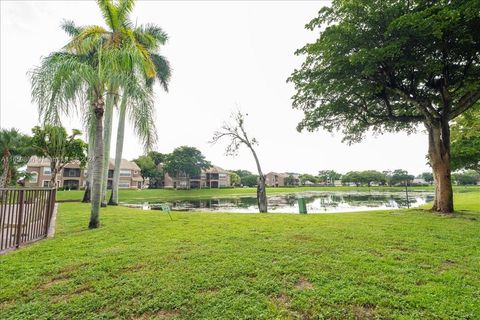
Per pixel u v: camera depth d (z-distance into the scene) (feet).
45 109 21.67
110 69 22.91
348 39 28.02
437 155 33.32
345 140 47.67
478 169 55.47
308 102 37.88
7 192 15.28
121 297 9.40
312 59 33.71
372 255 13.47
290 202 90.22
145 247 15.49
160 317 8.29
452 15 21.48
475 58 27.86
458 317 7.86
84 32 24.58
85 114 24.98
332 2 30.89
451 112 32.04
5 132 66.08
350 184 283.59
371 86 31.91
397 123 41.68
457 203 50.67
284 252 14.10
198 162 184.96
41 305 8.97
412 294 9.20
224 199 114.73
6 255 14.05
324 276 10.79
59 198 87.71
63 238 18.34
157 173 190.39
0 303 9.17
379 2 26.76
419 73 29.60
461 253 13.85
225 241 16.72
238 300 9.06
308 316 8.18
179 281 10.52
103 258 13.41
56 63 21.90
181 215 31.86
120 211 37.42
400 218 27.40
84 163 81.10
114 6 25.13
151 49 47.88
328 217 28.99
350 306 8.62
